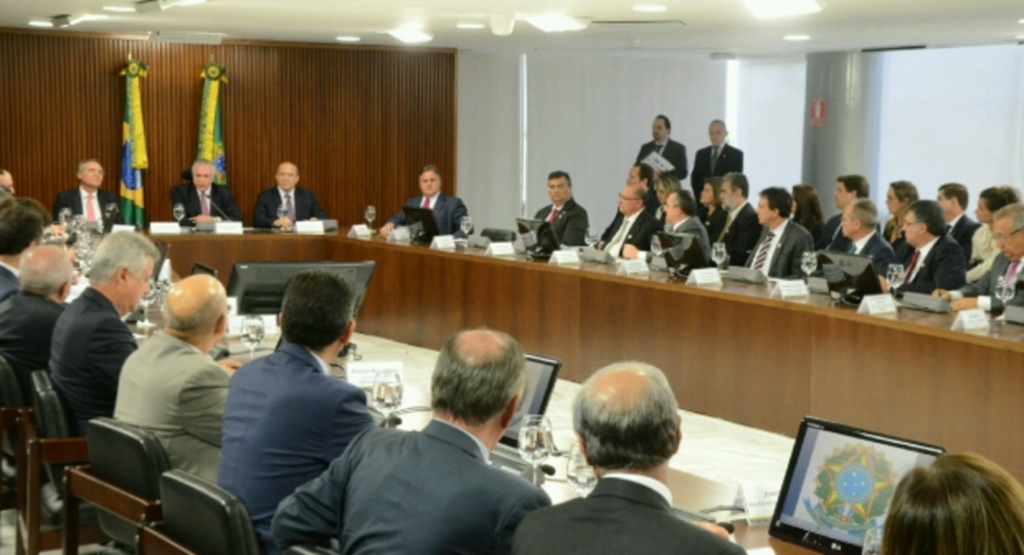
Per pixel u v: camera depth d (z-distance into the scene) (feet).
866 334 17.54
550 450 9.68
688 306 20.43
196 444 10.58
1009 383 15.56
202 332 10.85
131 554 10.34
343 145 37.11
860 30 29.07
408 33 31.32
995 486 4.91
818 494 8.43
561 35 31.63
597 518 6.25
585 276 22.36
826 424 8.57
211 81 34.32
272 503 8.89
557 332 23.09
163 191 34.73
